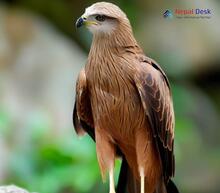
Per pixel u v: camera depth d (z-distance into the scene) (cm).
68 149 1309
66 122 1534
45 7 1775
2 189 952
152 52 1748
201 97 1778
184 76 1775
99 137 964
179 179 1620
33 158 1338
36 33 1681
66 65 1633
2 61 1603
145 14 1778
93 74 935
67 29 1784
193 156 1647
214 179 1627
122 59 927
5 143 1404
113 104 935
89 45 1777
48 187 1280
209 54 1773
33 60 1623
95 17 921
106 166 968
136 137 954
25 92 1572
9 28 1672
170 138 973
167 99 966
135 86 930
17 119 1487
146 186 991
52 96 1572
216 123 1759
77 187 1273
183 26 1773
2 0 1756
